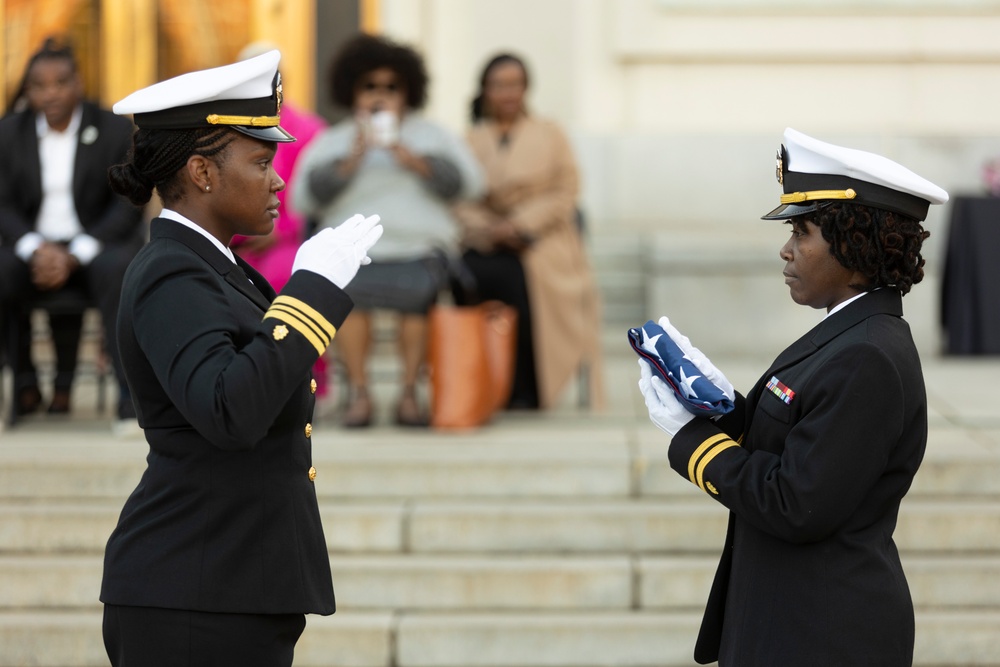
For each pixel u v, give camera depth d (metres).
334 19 31.67
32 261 19.33
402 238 19.89
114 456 17.69
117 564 8.37
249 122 8.43
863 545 8.45
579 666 15.28
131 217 20.09
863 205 8.47
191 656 8.23
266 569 8.36
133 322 8.26
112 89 31.61
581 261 22.47
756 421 8.89
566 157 22.70
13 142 20.30
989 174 28.23
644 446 18.45
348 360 20.11
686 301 27.25
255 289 8.94
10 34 31.44
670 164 30.52
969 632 15.15
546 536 16.66
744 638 8.62
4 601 16.06
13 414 20.12
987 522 16.47
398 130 20.23
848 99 30.56
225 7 31.61
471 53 30.98
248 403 7.75
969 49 29.97
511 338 20.53
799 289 8.88
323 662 15.27
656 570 15.98
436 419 19.73
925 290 27.62
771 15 30.27
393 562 16.25
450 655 15.30
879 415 8.16
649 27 30.45
